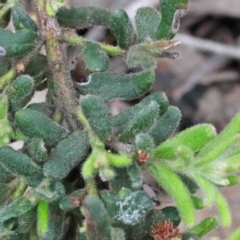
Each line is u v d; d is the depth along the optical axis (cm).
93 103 13
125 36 14
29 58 14
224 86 26
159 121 13
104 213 11
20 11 14
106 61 14
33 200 12
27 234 13
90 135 13
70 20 15
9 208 12
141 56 14
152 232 12
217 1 26
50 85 15
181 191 12
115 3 24
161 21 14
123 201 12
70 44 15
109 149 13
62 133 13
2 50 14
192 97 26
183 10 14
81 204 12
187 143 12
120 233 12
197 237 13
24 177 13
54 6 15
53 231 13
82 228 12
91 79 14
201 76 26
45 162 13
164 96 13
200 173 12
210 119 25
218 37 27
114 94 14
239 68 26
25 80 13
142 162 12
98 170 13
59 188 13
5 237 13
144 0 24
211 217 13
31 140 13
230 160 12
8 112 14
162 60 26
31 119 13
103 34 23
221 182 12
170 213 13
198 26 27
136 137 12
